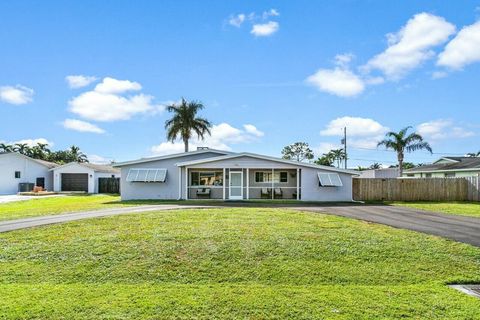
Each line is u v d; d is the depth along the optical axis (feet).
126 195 85.97
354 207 62.90
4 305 17.30
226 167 83.30
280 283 21.52
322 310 17.03
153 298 18.44
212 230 33.32
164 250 26.71
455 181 88.38
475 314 16.61
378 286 20.89
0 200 88.69
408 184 88.12
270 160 83.15
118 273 22.80
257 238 30.07
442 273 23.09
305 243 28.76
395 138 119.34
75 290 19.67
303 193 83.61
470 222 41.98
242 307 17.38
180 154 87.45
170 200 81.20
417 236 31.81
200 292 19.45
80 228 34.94
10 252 26.61
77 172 133.08
